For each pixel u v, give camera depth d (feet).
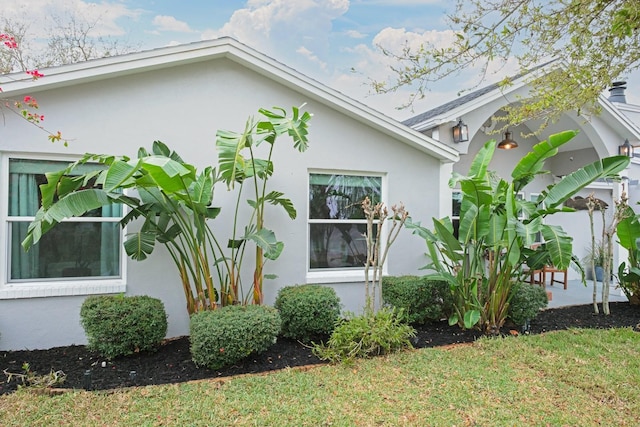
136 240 16.17
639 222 23.40
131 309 15.11
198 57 18.29
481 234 18.53
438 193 23.66
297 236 20.72
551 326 20.52
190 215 17.53
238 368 14.73
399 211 17.83
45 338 16.66
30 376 13.19
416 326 20.13
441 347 17.07
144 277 18.11
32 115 15.28
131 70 17.42
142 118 18.17
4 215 16.44
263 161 17.95
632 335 18.53
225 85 19.53
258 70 19.72
